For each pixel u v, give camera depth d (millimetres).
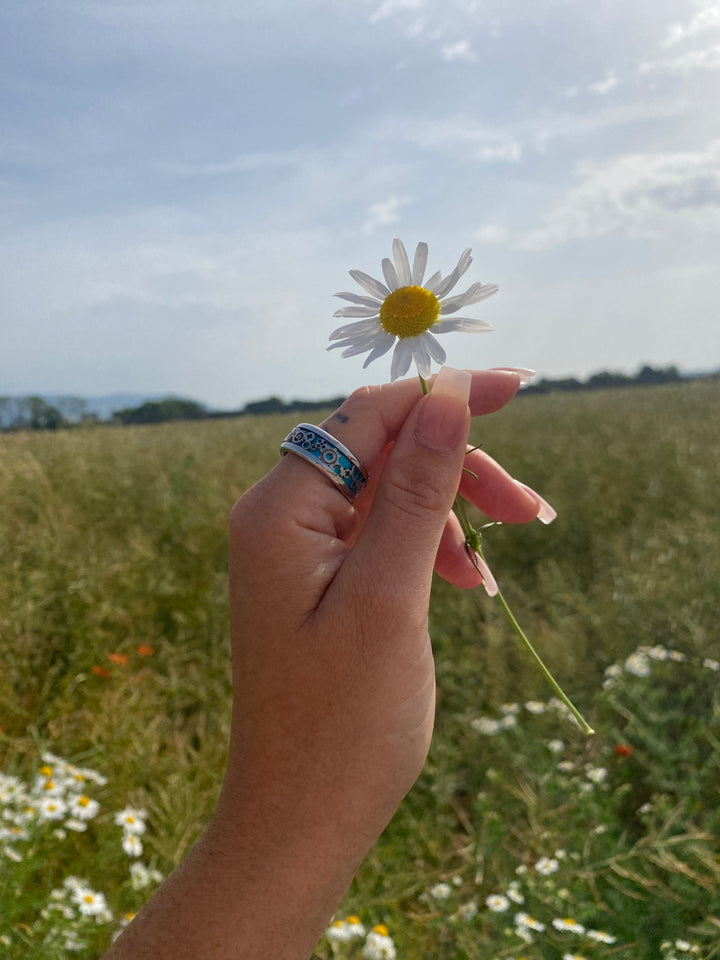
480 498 263
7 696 596
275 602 183
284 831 174
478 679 678
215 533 1070
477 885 452
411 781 187
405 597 181
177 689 657
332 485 198
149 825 483
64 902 377
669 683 604
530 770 520
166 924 167
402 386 214
